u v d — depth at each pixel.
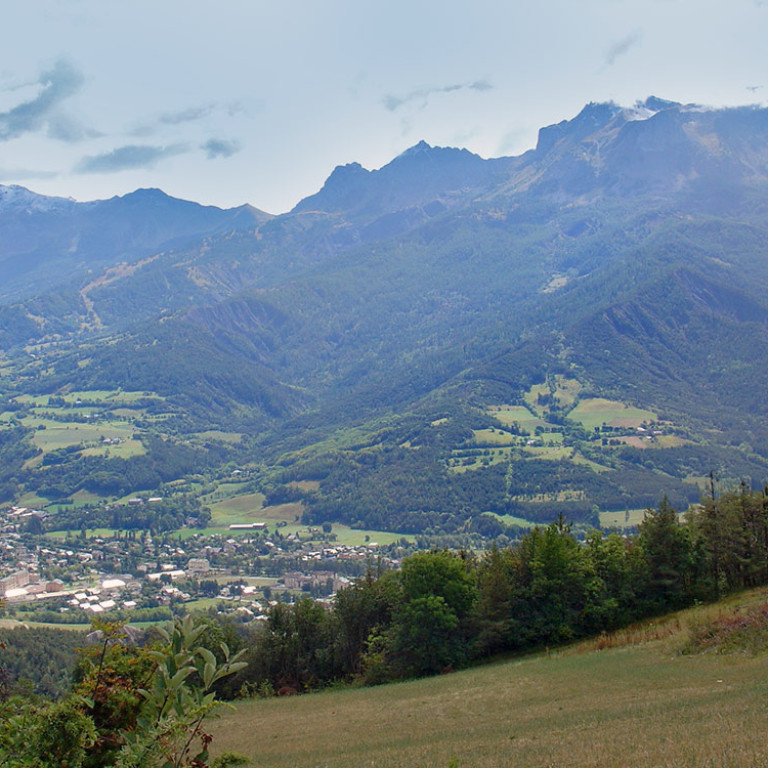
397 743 38.44
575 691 48.22
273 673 87.69
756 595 74.06
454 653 76.19
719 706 32.91
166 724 11.29
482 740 34.72
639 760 23.25
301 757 36.94
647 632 67.31
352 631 89.19
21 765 12.21
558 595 78.75
